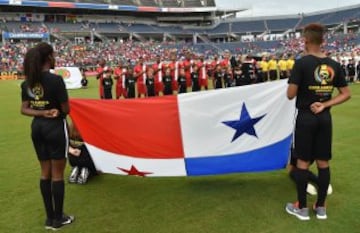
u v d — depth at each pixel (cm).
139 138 532
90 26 6550
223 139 522
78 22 6619
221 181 573
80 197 528
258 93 512
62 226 441
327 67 410
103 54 5434
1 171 671
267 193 519
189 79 1864
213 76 1923
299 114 427
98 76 1656
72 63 4750
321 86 412
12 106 1678
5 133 1034
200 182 573
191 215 457
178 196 520
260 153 524
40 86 411
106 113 534
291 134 518
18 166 703
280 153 525
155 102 521
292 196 506
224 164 527
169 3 7338
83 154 582
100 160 552
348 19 6425
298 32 7056
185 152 527
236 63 1889
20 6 6144
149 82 1700
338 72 416
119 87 1695
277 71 2197
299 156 431
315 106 414
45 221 455
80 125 542
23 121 1234
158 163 533
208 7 7419
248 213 457
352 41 5484
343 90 423
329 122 421
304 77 414
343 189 524
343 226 417
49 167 435
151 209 480
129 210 480
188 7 7356
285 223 428
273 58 2238
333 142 788
